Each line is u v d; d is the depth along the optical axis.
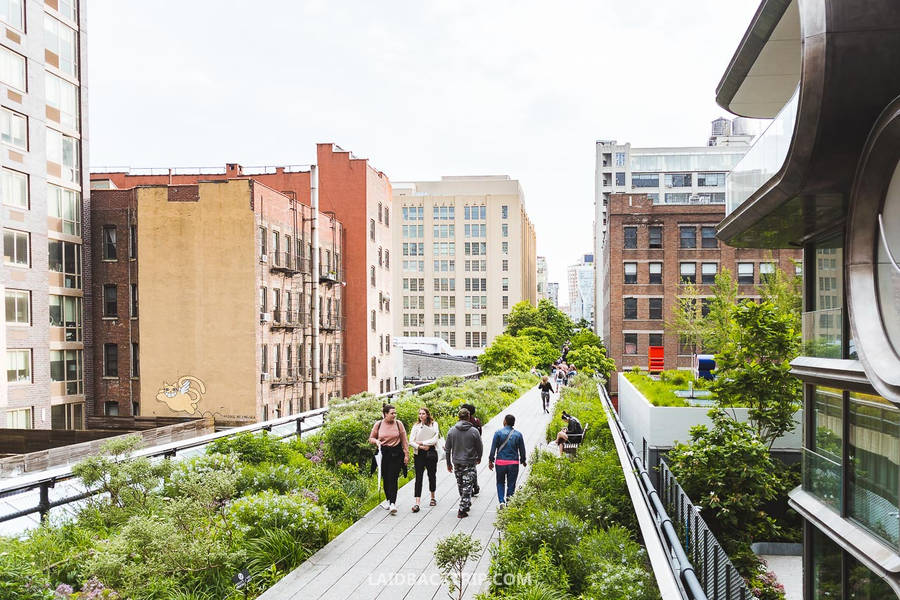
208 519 9.36
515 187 136.00
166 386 38.75
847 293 8.37
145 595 7.28
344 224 55.50
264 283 39.59
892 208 7.95
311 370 46.94
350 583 8.33
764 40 11.95
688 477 13.59
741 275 54.72
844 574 9.74
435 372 83.62
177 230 38.91
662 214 55.66
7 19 33.81
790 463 15.86
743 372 15.20
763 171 10.38
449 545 7.71
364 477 14.45
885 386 7.61
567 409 23.94
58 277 37.91
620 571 7.84
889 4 7.45
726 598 6.19
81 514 9.87
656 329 55.59
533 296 165.38
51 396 36.84
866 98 7.77
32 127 35.38
